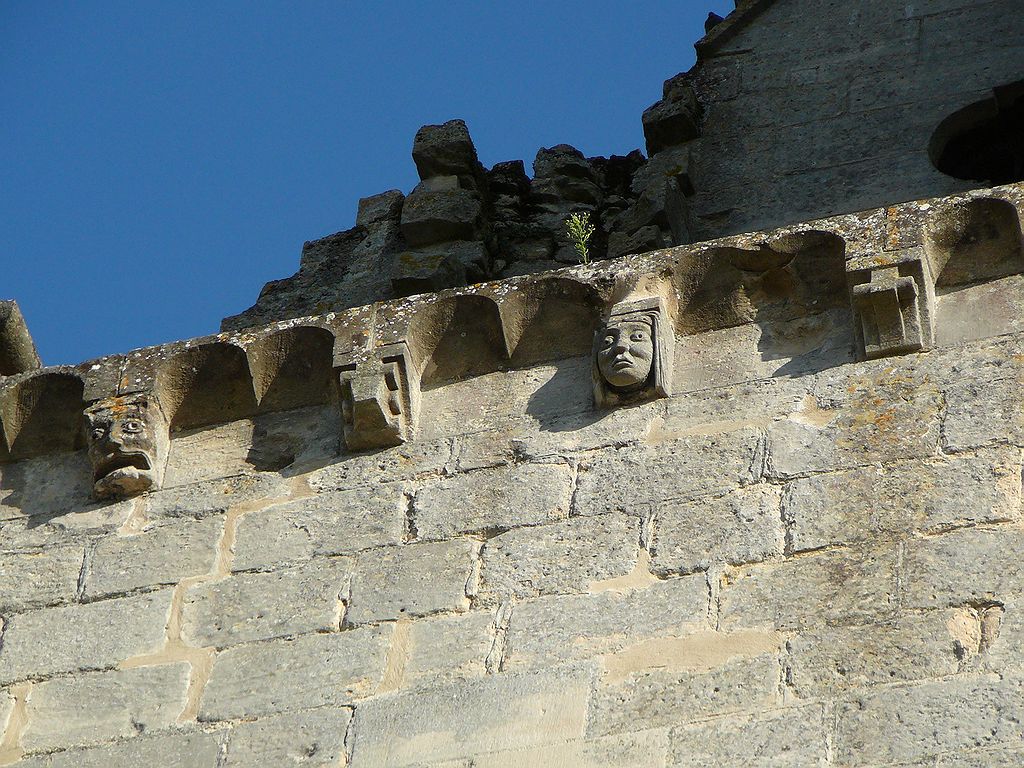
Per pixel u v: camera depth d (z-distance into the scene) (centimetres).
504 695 3459
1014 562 3378
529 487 3828
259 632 3728
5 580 3991
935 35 5422
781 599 3456
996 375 3709
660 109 5325
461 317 4150
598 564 3638
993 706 3175
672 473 3753
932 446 3619
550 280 4106
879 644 3328
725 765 3228
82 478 4191
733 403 3856
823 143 5197
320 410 4172
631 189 5341
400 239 5466
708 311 4050
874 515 3538
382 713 3503
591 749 3325
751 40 5622
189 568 3900
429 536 3800
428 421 4053
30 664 3806
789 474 3666
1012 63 5244
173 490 4084
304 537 3884
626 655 3459
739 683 3347
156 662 3738
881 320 3834
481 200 5391
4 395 4297
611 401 3934
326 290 5362
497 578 3678
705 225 5091
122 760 3578
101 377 4253
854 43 5488
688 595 3522
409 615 3662
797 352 3931
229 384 4234
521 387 4059
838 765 3169
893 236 3925
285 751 3500
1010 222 3919
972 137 5200
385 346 4091
